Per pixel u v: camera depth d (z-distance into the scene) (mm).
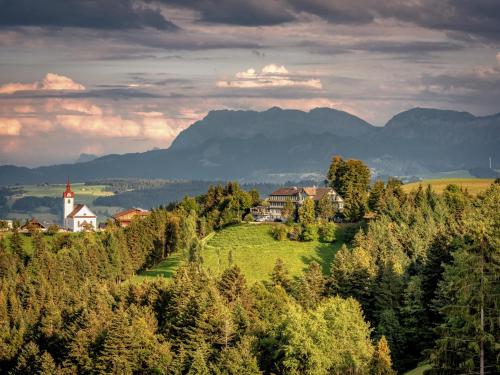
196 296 149125
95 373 139875
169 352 136250
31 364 150125
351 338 117812
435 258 148250
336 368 112312
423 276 149375
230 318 135875
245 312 142250
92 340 146500
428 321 138625
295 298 164875
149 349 139375
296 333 113250
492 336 80500
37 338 162750
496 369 82312
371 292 160250
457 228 163875
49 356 145125
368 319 155750
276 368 119500
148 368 136750
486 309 81938
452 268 90625
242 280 161625
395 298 150375
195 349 132500
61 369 143250
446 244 149250
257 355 122938
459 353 83375
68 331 154125
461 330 83250
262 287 161750
